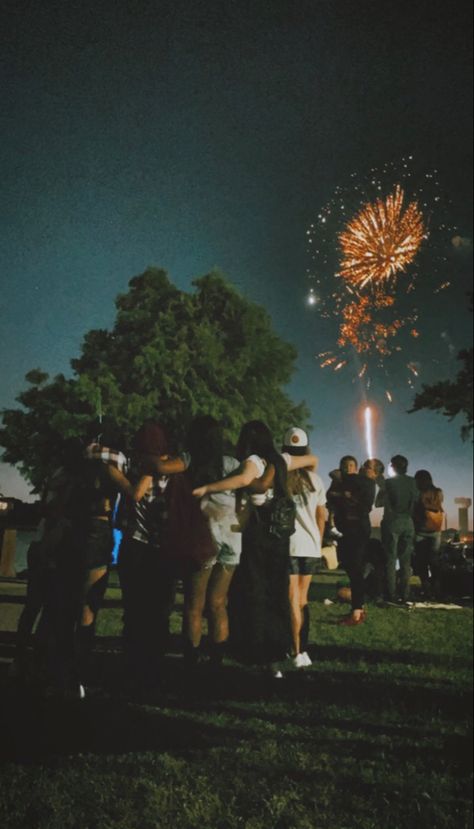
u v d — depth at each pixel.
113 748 4.71
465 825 4.02
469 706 6.30
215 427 6.42
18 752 4.50
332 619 10.89
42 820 3.61
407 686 6.92
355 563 10.27
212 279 41.41
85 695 5.88
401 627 10.41
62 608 5.97
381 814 4.09
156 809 3.86
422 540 14.02
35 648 5.91
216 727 5.31
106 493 6.12
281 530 6.45
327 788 4.33
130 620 6.33
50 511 6.06
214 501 6.45
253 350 42.03
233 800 4.03
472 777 4.69
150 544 6.27
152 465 6.15
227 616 6.61
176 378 38.97
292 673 7.18
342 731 5.41
